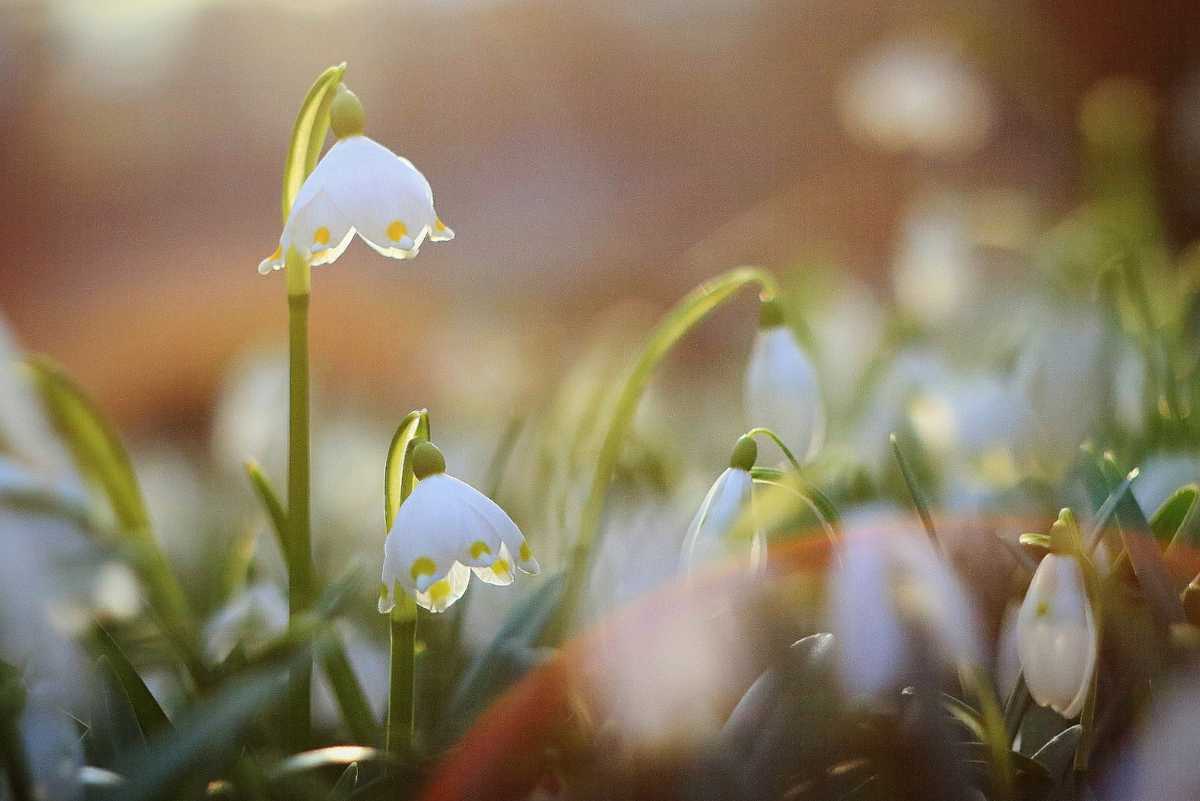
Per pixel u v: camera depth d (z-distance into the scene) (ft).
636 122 6.06
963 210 2.35
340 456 2.28
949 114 3.72
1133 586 1.50
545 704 1.50
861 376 2.05
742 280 1.66
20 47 6.34
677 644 1.50
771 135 5.77
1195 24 4.42
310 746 1.51
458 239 5.82
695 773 1.44
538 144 6.17
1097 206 2.47
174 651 1.60
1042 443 1.77
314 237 1.45
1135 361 1.77
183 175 6.23
